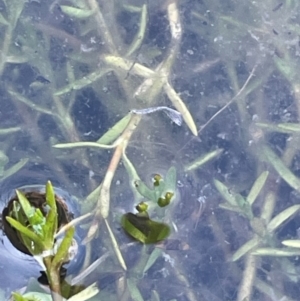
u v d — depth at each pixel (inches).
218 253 5.8
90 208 5.7
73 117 6.3
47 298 5.2
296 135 6.4
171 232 5.7
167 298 5.6
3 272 5.4
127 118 6.1
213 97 6.5
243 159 6.2
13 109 6.3
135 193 5.8
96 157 6.0
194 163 6.1
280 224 5.9
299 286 5.7
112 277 5.5
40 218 4.9
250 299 5.7
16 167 5.9
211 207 5.9
